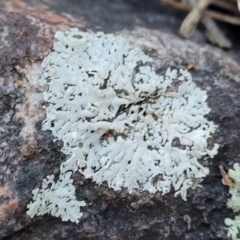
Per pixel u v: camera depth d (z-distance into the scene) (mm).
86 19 259
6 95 237
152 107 241
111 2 276
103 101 238
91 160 238
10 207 235
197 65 252
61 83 237
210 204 248
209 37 271
